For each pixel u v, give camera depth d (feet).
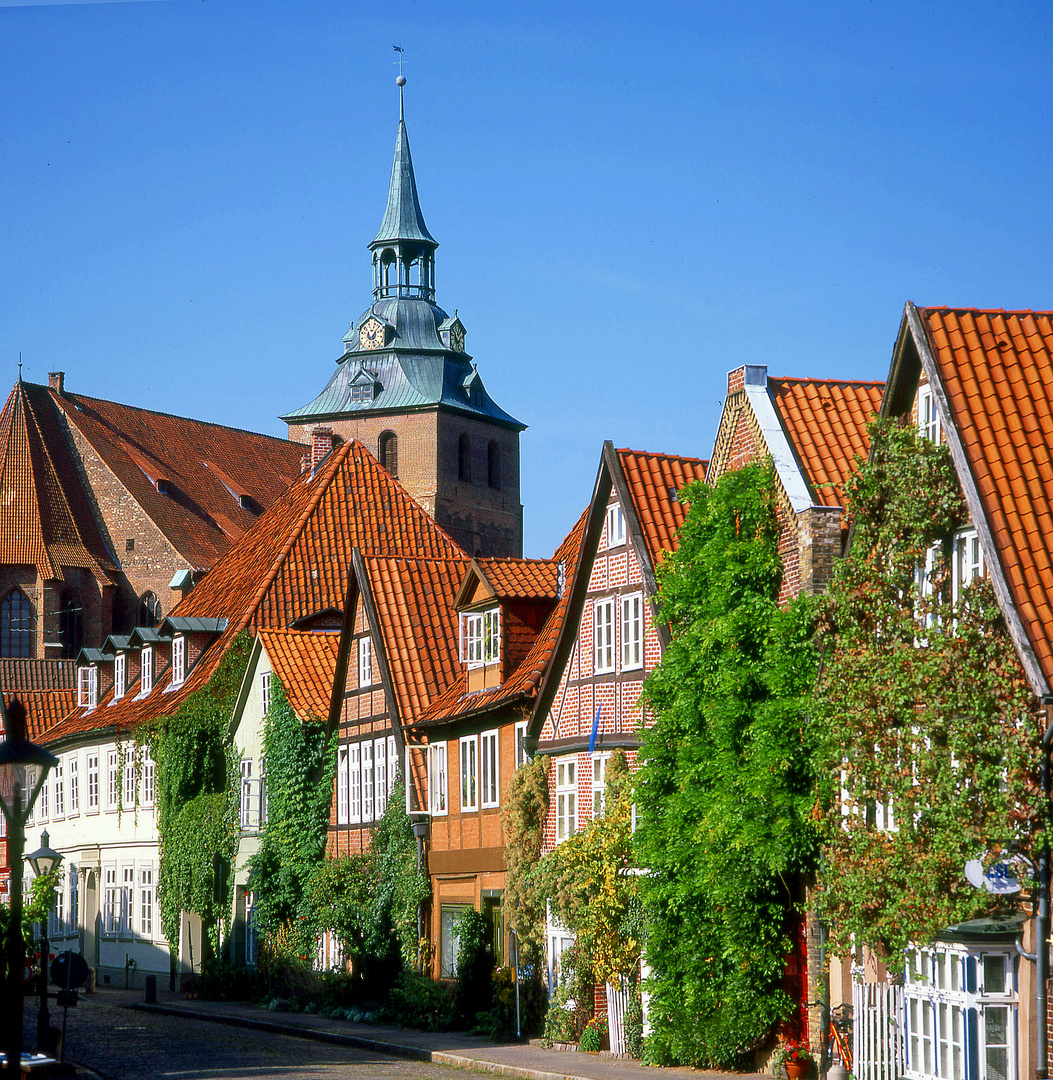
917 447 73.31
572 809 109.40
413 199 403.75
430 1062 100.89
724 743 85.61
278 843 153.07
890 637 73.72
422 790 133.39
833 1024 79.77
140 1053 105.70
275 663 156.97
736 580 87.76
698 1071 87.81
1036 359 74.95
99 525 349.20
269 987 146.82
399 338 394.73
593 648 108.17
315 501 182.50
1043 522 69.51
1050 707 65.57
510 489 407.64
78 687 220.84
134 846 183.73
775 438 89.10
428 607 141.38
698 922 88.69
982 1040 67.82
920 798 69.87
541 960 112.47
